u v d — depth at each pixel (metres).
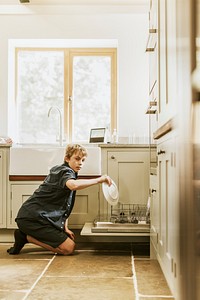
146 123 3.90
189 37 0.67
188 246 0.65
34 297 1.82
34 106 4.16
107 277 2.20
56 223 2.88
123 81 3.93
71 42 4.09
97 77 4.17
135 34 3.95
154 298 1.81
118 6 3.93
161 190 2.04
